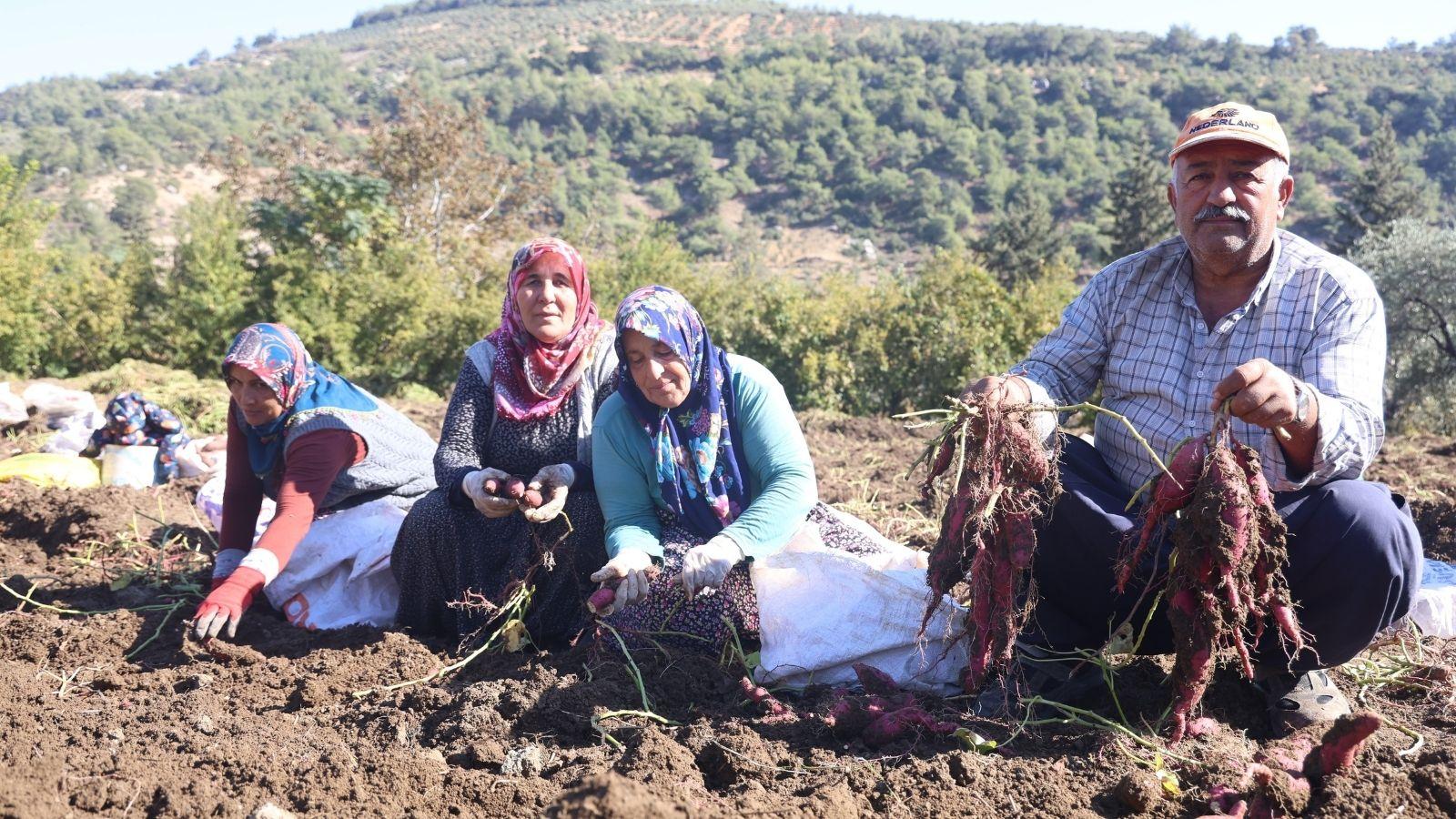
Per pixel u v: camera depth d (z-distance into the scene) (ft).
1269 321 10.05
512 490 12.06
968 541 9.80
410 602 13.17
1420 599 12.10
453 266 80.23
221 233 65.62
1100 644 10.84
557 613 12.69
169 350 66.44
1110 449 11.08
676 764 9.25
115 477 21.16
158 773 9.27
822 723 10.07
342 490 13.98
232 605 12.00
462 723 10.20
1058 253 182.91
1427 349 73.82
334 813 8.77
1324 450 9.08
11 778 8.97
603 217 471.21
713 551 11.02
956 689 10.93
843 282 69.67
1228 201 9.71
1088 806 8.76
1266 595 9.03
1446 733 9.93
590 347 12.85
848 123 565.53
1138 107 602.44
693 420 11.68
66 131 635.66
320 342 65.00
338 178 66.59
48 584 15.14
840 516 12.53
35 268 64.49
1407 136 534.78
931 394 56.34
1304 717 9.78
